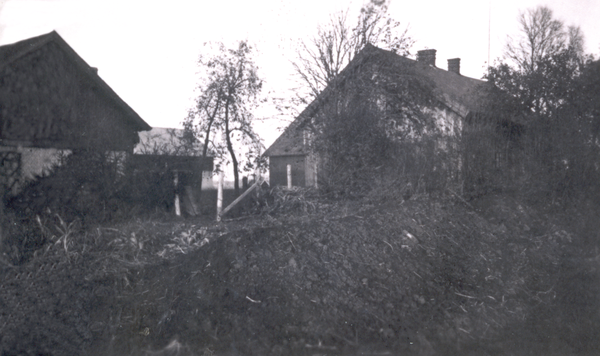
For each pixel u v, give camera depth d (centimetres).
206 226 826
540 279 724
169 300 534
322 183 988
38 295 531
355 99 1080
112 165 859
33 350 458
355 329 529
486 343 548
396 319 558
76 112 906
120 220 804
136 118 1391
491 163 1028
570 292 693
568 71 1280
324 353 488
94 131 876
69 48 1174
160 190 946
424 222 805
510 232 869
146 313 517
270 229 663
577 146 1074
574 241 886
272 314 525
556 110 1162
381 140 1005
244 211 980
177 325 505
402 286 619
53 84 973
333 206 916
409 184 923
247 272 572
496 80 1377
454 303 616
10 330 476
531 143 1098
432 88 1259
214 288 550
